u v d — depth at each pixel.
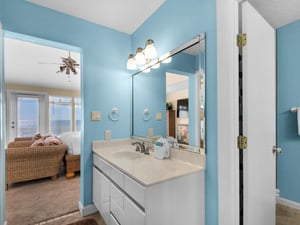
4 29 1.57
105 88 2.14
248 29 1.21
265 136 1.40
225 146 1.18
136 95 2.26
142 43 2.10
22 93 5.64
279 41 2.07
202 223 1.30
